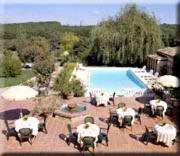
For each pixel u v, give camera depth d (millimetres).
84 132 15562
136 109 22234
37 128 16797
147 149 15578
